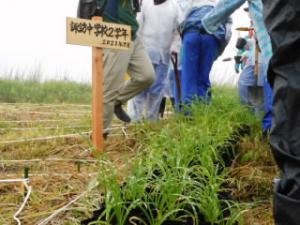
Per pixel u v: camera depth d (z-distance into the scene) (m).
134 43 2.70
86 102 6.38
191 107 2.64
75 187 1.82
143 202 1.21
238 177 1.90
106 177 1.37
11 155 2.50
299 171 1.00
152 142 1.90
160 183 1.29
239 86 3.00
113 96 2.61
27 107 5.11
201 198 1.28
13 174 2.05
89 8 2.31
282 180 1.05
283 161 1.04
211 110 2.48
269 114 2.48
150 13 3.52
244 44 3.38
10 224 1.50
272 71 1.12
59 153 2.50
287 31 1.05
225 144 2.05
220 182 1.51
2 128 3.38
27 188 1.74
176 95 3.41
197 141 1.81
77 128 3.29
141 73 2.73
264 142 2.27
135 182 1.30
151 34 3.50
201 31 2.88
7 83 6.57
